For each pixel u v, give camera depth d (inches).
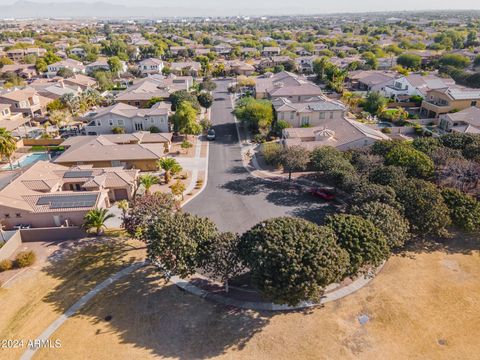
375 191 1549.0
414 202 1497.3
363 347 1068.5
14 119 3061.0
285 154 2107.5
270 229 1195.9
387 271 1381.6
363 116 3341.5
